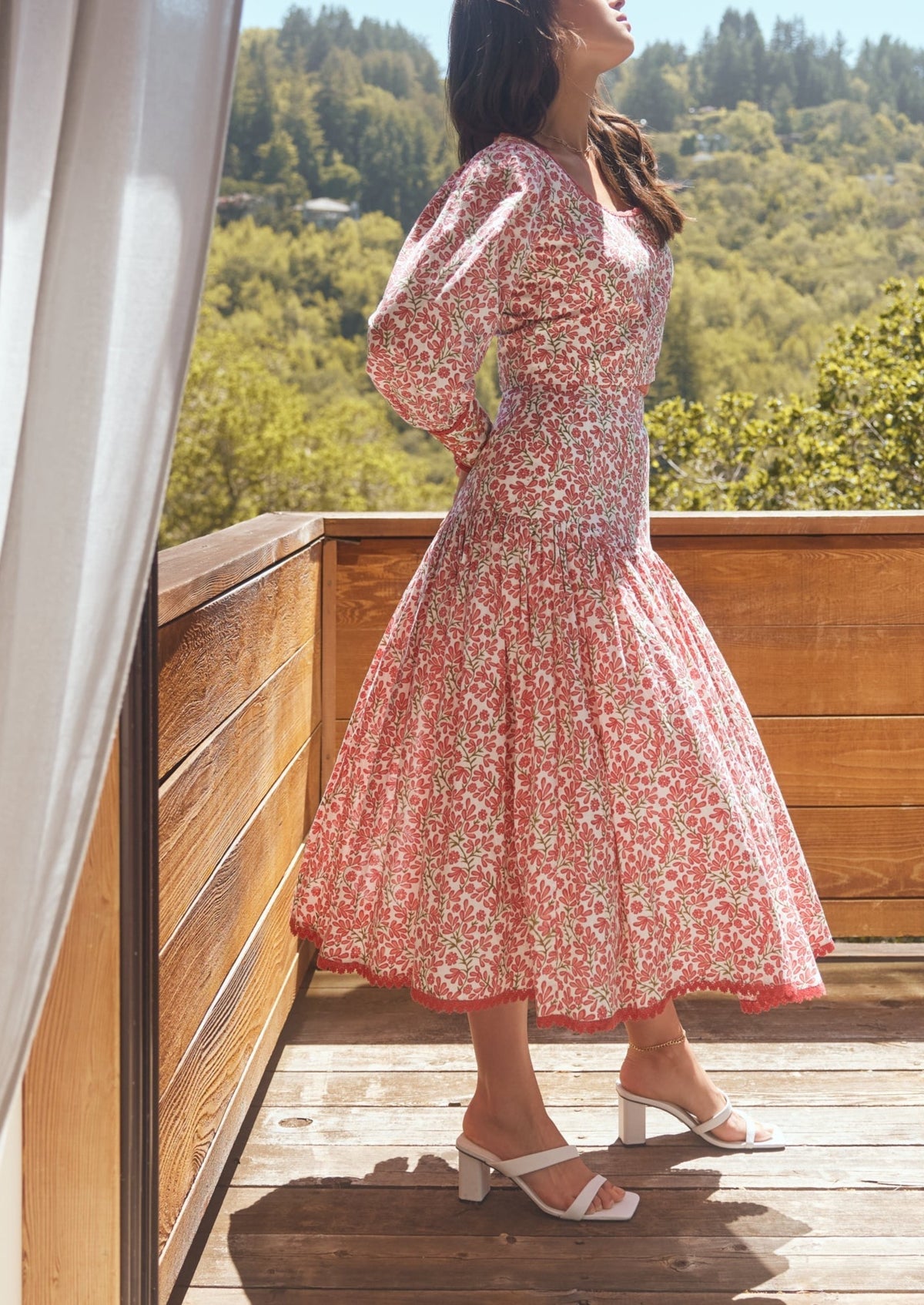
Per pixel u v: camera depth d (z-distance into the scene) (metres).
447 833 1.48
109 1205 1.10
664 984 1.47
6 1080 0.83
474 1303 1.39
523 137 1.52
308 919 1.68
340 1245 1.50
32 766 0.81
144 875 1.10
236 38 0.79
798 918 1.58
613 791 1.47
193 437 24.86
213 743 1.51
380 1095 1.90
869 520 2.36
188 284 0.80
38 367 0.80
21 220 0.78
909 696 2.42
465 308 1.39
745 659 2.41
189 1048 1.41
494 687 1.48
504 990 1.47
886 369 8.54
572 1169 1.56
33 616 0.81
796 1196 1.61
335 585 2.45
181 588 1.31
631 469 1.58
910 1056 2.03
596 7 1.52
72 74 0.79
